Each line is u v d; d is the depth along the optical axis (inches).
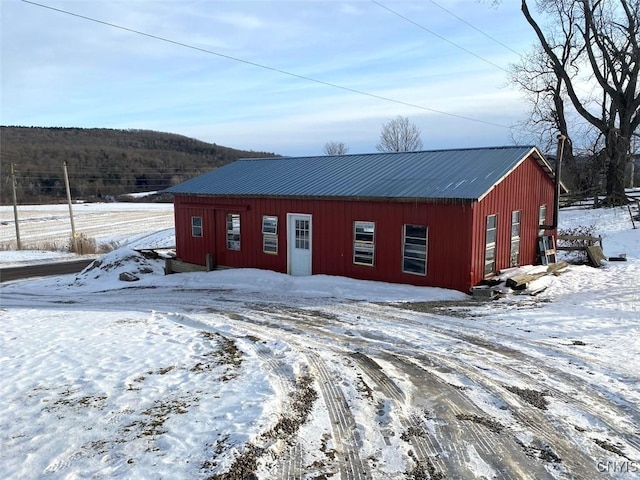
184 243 829.2
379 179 612.4
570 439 204.7
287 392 252.1
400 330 386.3
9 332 420.2
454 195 502.3
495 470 181.3
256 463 183.0
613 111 1166.3
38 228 1980.8
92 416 227.5
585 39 1190.3
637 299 471.2
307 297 543.2
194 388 259.4
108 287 765.3
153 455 190.1
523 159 568.7
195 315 475.5
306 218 642.2
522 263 629.9
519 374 281.6
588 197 1256.8
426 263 534.3
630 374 277.3
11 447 200.5
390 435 208.1
